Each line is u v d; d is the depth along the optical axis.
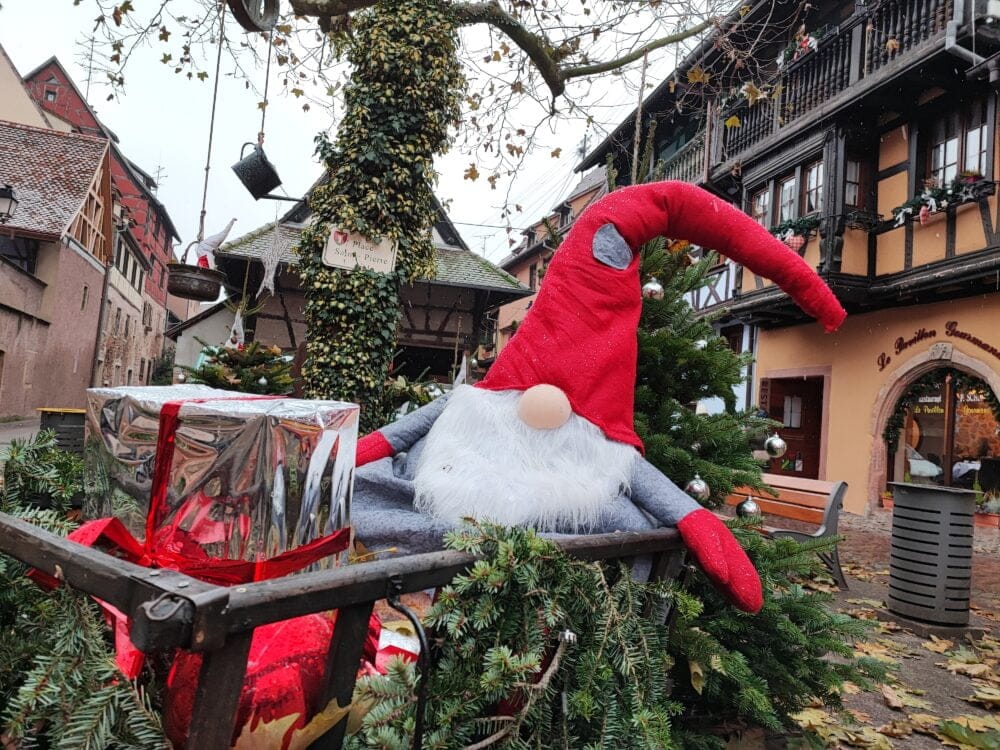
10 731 0.83
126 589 0.78
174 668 1.02
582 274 2.02
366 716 1.07
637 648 1.44
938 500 4.29
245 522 1.14
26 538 0.95
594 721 1.39
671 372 2.58
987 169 8.55
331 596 0.91
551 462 1.90
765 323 12.91
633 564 1.72
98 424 1.33
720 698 2.29
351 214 5.25
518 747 1.20
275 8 3.72
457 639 1.24
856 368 10.94
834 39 10.41
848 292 9.97
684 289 2.72
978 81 8.62
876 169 10.38
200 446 1.15
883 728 2.79
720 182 13.47
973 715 3.02
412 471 2.10
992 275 8.11
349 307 5.53
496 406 1.98
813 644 2.20
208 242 6.02
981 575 6.68
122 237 30.62
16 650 1.04
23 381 19.66
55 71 33.72
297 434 1.19
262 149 5.49
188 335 18.45
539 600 1.32
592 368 1.96
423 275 6.00
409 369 18.30
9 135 22.62
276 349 7.39
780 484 6.37
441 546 1.76
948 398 9.50
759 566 2.23
